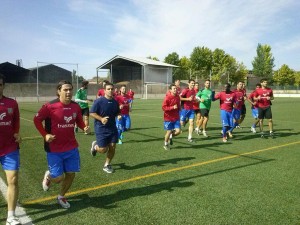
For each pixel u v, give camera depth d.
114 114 5.69
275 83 73.12
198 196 4.57
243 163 6.50
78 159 4.25
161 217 3.85
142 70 42.75
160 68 45.41
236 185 5.06
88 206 4.21
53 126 4.03
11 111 3.71
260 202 4.33
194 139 9.52
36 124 3.95
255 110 10.91
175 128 7.90
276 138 9.72
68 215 3.92
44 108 3.98
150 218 3.82
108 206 4.20
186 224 3.65
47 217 3.87
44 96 34.00
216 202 4.33
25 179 5.41
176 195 4.61
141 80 43.44
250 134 10.55
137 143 8.80
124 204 4.27
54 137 3.91
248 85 50.69
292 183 5.17
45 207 4.18
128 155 7.27
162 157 7.07
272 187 4.96
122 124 8.72
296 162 6.60
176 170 5.98
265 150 7.85
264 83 9.65
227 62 64.50
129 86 41.59
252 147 8.25
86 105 10.54
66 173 4.19
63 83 4.04
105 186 5.03
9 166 3.68
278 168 6.12
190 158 6.97
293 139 9.53
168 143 8.17
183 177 5.52
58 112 4.01
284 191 4.77
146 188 4.93
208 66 65.94
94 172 5.84
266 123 13.73
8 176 3.67
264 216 3.87
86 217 3.86
